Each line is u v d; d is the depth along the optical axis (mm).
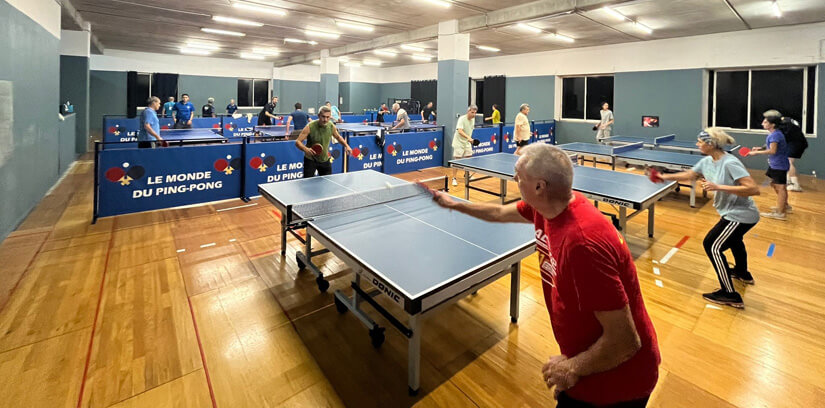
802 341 2545
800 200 6203
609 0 6367
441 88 9156
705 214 5406
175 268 3510
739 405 2016
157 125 6352
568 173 1151
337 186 3750
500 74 14141
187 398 2010
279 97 19188
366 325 2490
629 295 1144
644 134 10594
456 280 1850
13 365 2184
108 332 2529
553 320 1260
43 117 5492
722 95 9516
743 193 2695
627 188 3941
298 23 9406
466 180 5672
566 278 1121
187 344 2443
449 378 2217
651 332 1207
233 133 12445
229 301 2975
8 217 4137
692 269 3643
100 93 15570
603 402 1177
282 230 3805
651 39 10148
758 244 4258
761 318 2816
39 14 5250
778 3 6570
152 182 5031
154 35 11539
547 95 12836
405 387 2137
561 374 1131
